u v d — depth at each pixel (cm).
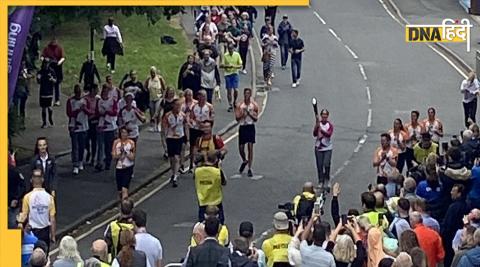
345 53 4431
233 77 3375
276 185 2648
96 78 3644
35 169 1942
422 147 2422
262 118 3366
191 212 2409
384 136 2353
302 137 3156
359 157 2950
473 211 1620
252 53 4312
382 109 3538
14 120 2561
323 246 1521
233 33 4025
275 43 3784
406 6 5444
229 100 3397
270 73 3769
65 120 3212
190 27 4669
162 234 2233
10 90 1891
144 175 2691
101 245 1452
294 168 2822
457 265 1531
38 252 1435
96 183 2584
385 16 5269
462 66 4225
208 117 2670
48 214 1866
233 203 2478
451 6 5400
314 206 1748
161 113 2988
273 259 1590
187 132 2642
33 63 3061
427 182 1900
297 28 4934
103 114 2653
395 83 3922
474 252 1507
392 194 2011
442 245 1695
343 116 3431
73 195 2475
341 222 1631
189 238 2208
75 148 2653
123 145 2342
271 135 3167
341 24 5059
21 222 1830
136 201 2495
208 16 4069
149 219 2347
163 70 3906
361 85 3872
